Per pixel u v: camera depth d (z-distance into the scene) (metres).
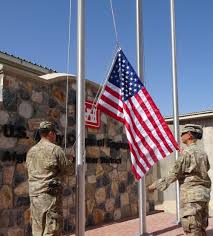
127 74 4.56
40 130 3.71
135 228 5.93
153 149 4.39
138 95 4.50
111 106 4.48
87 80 6.19
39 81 5.33
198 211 3.49
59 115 5.67
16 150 4.89
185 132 3.77
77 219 4.03
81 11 4.28
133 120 4.43
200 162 3.59
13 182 4.82
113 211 6.64
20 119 4.99
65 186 5.67
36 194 3.50
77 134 4.16
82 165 4.10
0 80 4.82
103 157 6.56
